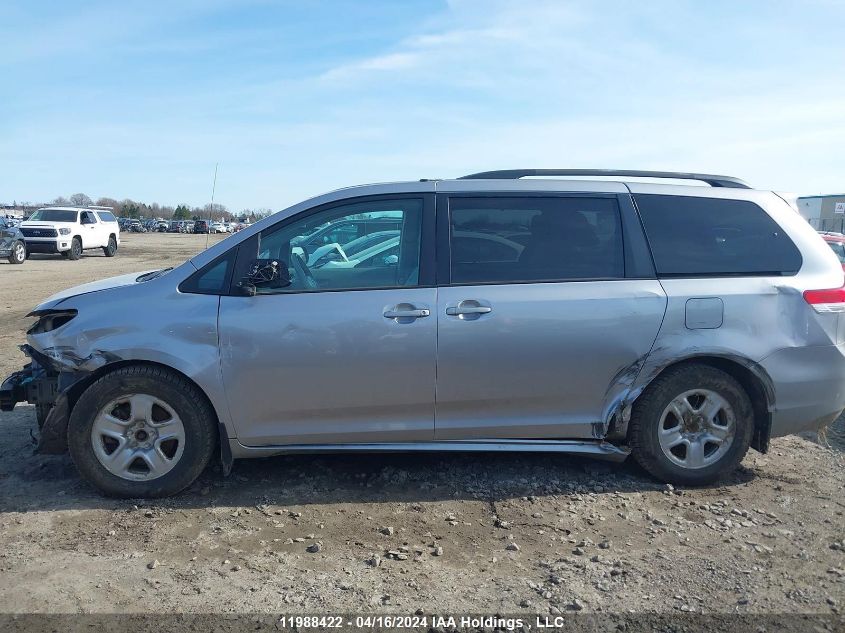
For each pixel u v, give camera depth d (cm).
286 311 418
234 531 386
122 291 431
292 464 481
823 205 4841
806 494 444
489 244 439
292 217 440
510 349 425
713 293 440
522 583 336
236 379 416
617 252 445
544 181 457
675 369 443
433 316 420
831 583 338
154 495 422
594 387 437
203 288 427
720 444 451
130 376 413
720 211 463
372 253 436
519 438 443
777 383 444
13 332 1005
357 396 423
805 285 450
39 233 2570
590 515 410
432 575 342
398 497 432
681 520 405
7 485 443
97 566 347
